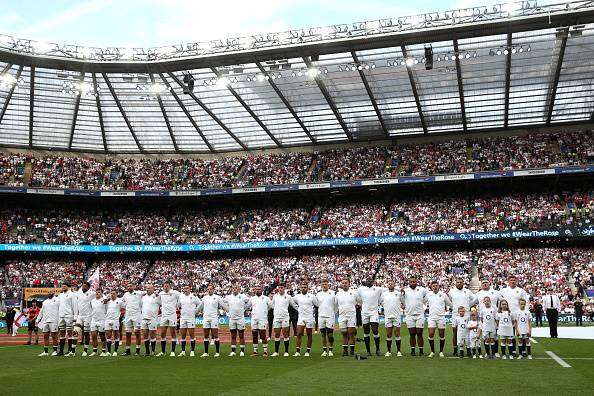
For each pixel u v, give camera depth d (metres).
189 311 22.34
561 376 14.65
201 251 64.19
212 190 62.50
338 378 14.60
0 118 57.00
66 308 23.16
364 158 62.72
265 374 15.66
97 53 46.91
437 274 53.12
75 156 66.81
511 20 38.16
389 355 20.61
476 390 12.51
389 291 21.05
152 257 64.81
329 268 57.34
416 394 12.06
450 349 23.61
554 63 44.03
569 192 57.16
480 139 60.72
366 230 58.16
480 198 59.12
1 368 18.22
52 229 62.91
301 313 21.53
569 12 36.97
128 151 67.25
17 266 60.44
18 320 38.28
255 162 66.00
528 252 53.91
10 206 64.75
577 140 57.22
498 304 20.28
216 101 53.22
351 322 20.80
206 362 19.31
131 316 23.00
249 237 61.22
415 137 62.69
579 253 52.41
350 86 48.91
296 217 62.91
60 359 21.27
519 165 56.53
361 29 41.50
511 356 19.89
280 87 49.56
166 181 65.00
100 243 61.47
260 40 44.00
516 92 49.84
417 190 62.09
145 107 56.06
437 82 47.72
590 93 50.50
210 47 45.22
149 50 46.72
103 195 62.56
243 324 22.11
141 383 14.23
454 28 39.28
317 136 62.41
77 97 53.69
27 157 64.81
